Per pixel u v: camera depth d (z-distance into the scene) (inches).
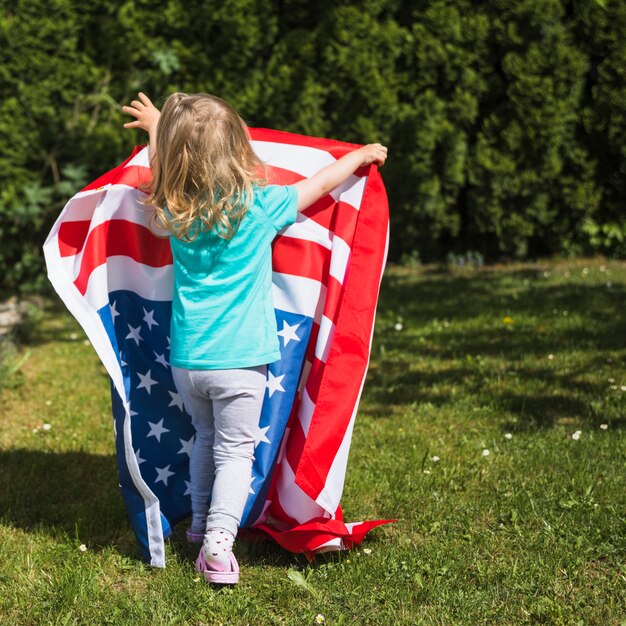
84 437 170.9
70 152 312.0
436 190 336.2
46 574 116.0
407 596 109.4
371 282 124.5
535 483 142.4
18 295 310.0
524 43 325.7
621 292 281.3
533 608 106.0
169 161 109.2
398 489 142.6
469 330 245.9
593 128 330.3
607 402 180.7
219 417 113.0
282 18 327.9
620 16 317.4
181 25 313.1
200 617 106.1
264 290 114.0
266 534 126.8
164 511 129.0
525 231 340.2
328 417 119.0
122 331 124.6
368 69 325.1
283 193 115.0
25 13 293.0
